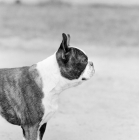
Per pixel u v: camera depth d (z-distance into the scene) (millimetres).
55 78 6078
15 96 6066
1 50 21641
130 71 16359
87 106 10375
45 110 6051
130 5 40469
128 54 21422
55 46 23734
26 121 6047
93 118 9219
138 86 13156
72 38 25719
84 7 39250
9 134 8023
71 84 6207
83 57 6102
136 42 24734
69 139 7742
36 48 22766
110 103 10742
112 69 16812
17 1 42156
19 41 24688
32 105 5996
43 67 6137
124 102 10875
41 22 31266
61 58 6047
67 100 11078
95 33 27516
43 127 6488
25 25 29938
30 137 6031
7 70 6336
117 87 12984
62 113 9648
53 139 7742
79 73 6121
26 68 6277
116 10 37000
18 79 6129
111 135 7961
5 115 6184
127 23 30750
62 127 8523
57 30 28562
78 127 8523
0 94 6125
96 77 14914
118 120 9047
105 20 31906
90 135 7969
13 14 34719
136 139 7707
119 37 26203
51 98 6121
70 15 34406
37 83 6059
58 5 40562
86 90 12484
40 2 42125
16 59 18547
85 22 31094
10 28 28875
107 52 21875
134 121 8961
